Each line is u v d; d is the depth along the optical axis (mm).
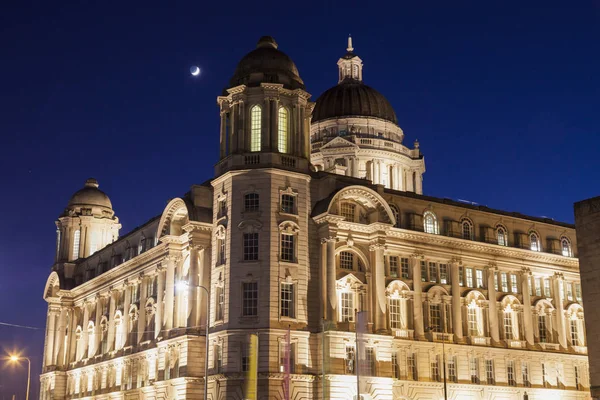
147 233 109562
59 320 131375
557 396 98625
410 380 87562
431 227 96000
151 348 97062
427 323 91438
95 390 114625
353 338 81812
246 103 86938
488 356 94625
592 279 65250
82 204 139625
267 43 93500
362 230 87375
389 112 127312
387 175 120812
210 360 82750
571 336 104375
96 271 125688
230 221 83125
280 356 78312
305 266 82812
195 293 86438
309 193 86500
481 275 98812
